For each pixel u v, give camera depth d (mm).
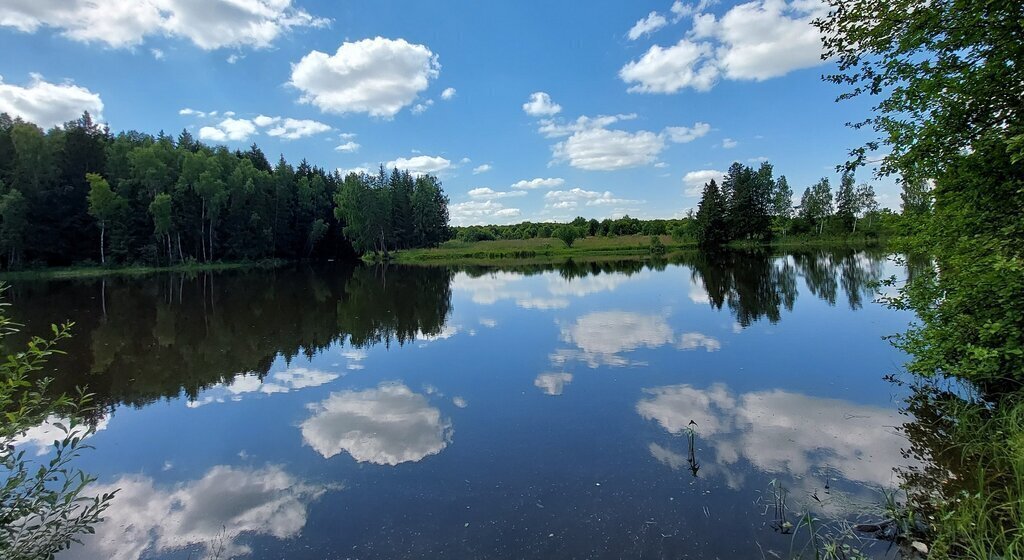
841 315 15102
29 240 43188
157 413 8227
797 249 55656
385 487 5512
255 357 12086
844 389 8211
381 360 11539
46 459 6523
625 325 14773
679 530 4461
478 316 17672
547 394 8570
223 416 8023
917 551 3992
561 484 5414
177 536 4719
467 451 6371
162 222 48250
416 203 88062
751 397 8023
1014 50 4980
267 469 6086
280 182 67188
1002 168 5566
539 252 73000
